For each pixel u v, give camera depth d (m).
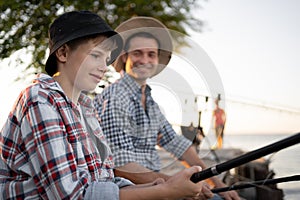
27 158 1.40
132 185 1.64
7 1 3.87
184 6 4.83
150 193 1.40
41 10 4.07
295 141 1.28
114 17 4.68
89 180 1.41
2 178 1.43
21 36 4.07
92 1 4.27
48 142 1.35
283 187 3.15
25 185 1.39
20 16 4.05
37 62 4.02
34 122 1.36
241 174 3.15
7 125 1.43
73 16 1.52
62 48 1.52
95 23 1.50
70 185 1.34
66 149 1.37
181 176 1.44
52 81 1.45
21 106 1.40
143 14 4.77
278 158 3.23
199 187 1.45
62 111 1.42
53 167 1.33
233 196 2.34
